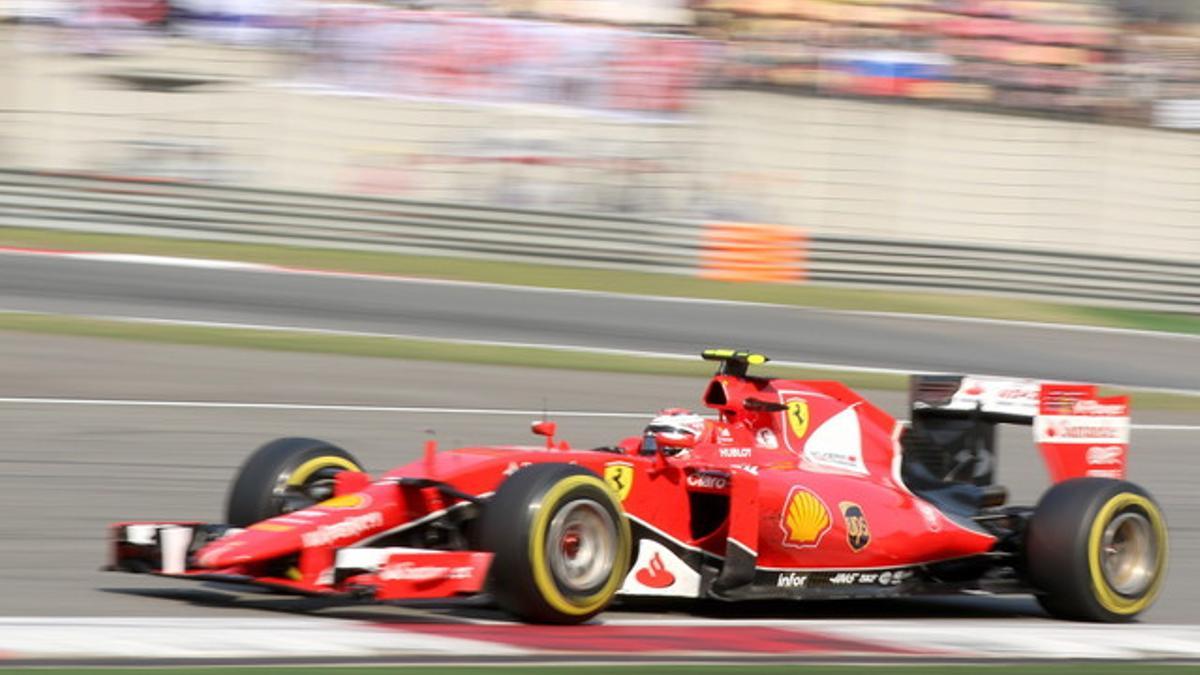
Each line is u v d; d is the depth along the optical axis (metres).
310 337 55.06
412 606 21.66
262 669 16.14
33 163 82.94
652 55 89.38
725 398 23.20
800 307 71.31
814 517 22.70
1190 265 81.75
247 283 65.25
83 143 83.50
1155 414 53.66
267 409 42.72
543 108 88.19
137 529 19.92
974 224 94.06
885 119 93.38
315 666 16.44
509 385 49.53
